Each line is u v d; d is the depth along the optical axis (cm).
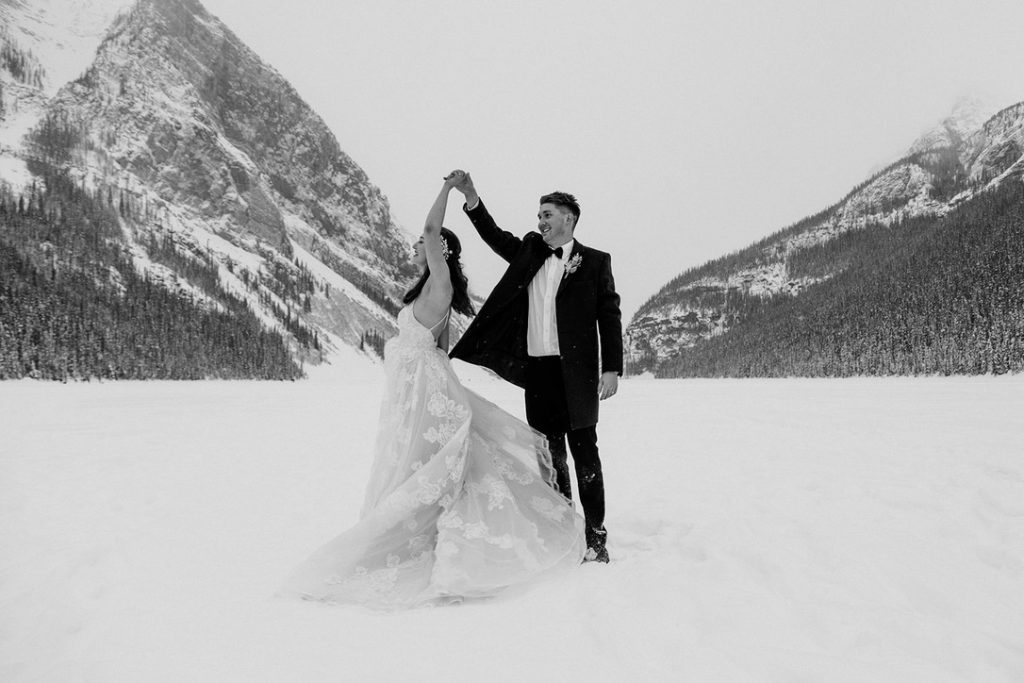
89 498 632
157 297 10600
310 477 767
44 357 6862
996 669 231
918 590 327
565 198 420
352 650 262
